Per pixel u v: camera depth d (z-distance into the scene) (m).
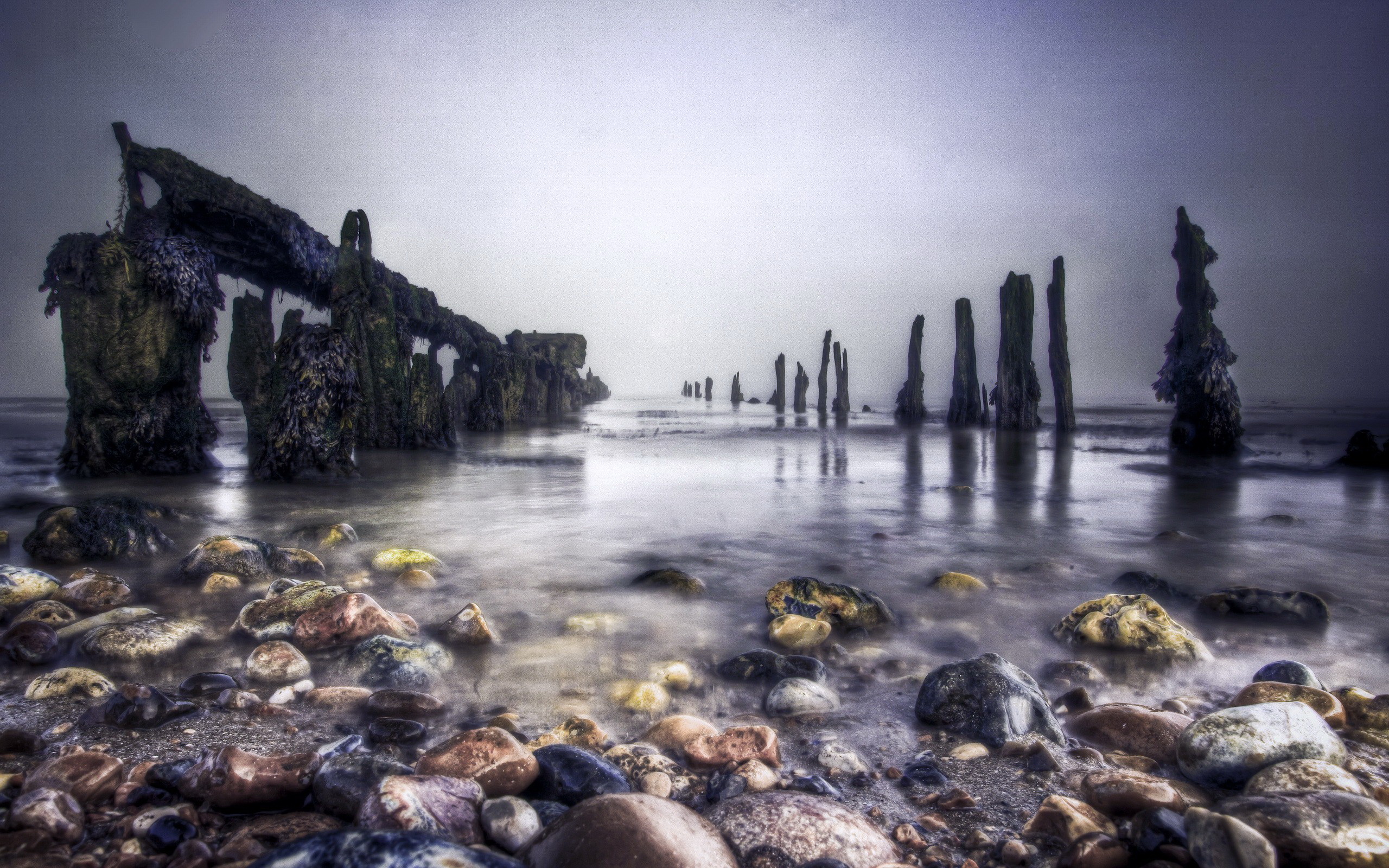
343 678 3.58
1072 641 4.29
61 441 22.02
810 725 3.12
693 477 14.12
